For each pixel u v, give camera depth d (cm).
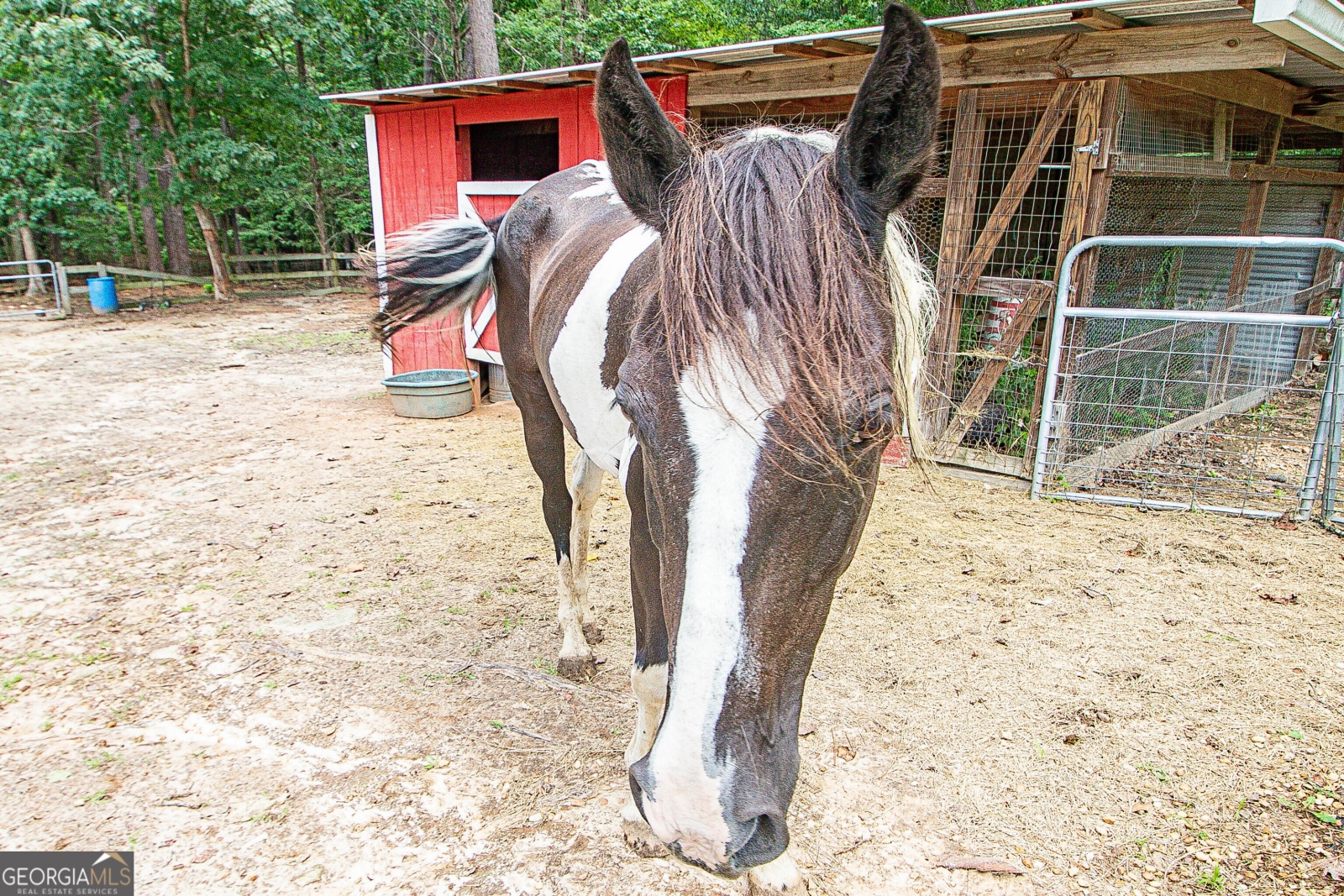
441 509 506
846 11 1667
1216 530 455
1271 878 217
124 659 333
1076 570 406
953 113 559
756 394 121
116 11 1341
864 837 234
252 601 384
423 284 322
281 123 1700
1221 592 381
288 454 625
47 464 604
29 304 1563
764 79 555
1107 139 465
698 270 128
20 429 699
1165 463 564
